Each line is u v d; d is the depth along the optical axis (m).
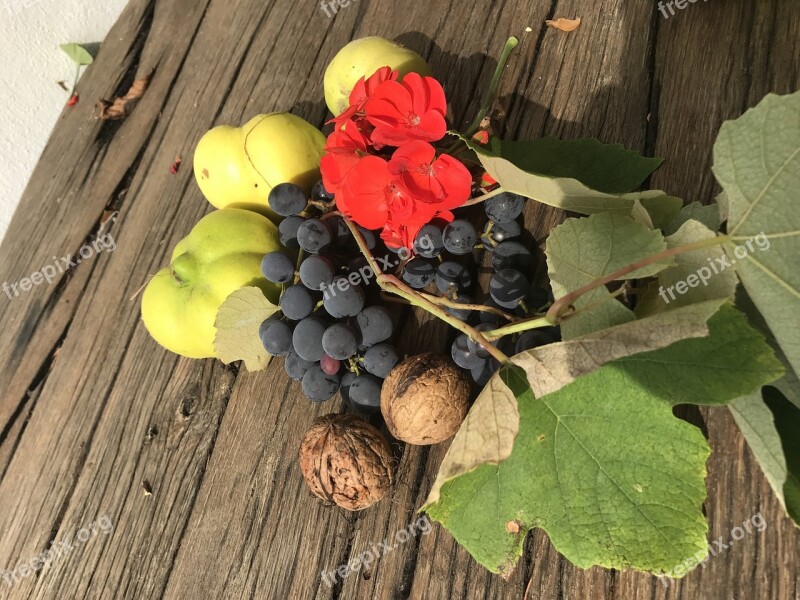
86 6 0.46
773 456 0.18
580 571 0.23
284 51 0.37
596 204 0.22
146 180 0.38
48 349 0.36
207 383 0.32
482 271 0.28
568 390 0.21
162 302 0.30
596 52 0.29
